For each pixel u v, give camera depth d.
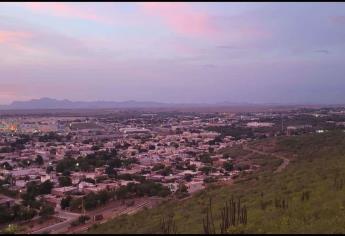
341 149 72.56
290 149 94.69
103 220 47.28
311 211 28.64
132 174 94.19
